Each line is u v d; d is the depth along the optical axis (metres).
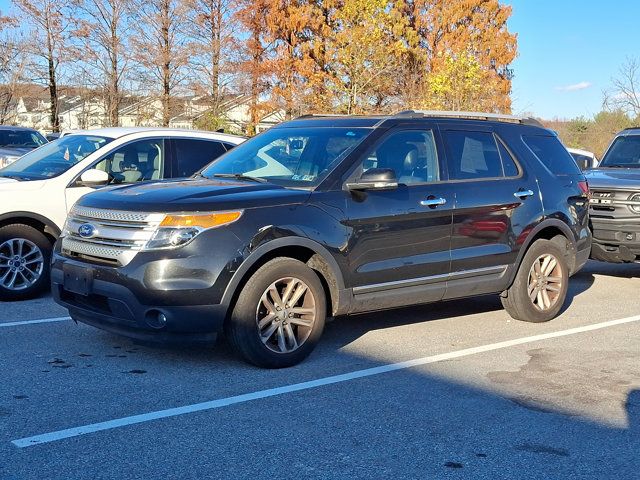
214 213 5.39
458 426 4.67
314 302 5.80
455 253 6.61
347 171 6.06
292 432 4.50
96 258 5.59
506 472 4.04
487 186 6.88
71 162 8.37
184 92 36.62
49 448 4.15
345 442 4.37
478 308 8.11
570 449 4.36
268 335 5.62
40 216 7.90
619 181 9.33
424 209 6.34
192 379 5.42
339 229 5.87
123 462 4.00
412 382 5.51
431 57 39.34
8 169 8.66
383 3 29.92
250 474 3.91
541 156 7.65
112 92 36.47
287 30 37.00
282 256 5.72
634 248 9.16
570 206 7.67
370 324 7.28
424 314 7.77
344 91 30.78
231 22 35.97
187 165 8.88
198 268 5.27
